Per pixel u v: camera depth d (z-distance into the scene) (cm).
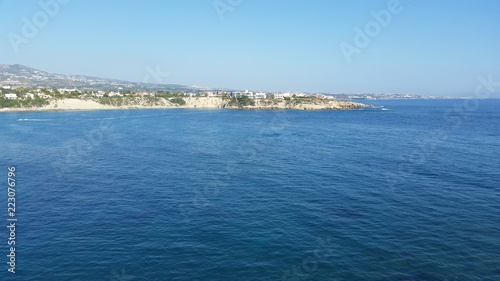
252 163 7131
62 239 3466
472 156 7575
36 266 2955
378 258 3119
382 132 12600
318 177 5912
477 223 3869
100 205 4469
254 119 18862
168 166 6806
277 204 4528
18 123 15012
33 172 6244
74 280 2758
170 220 3972
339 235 3581
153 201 4644
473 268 2952
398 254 3188
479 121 17250
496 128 13725
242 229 3728
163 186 5362
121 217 4053
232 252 3225
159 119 18375
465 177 5784
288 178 5866
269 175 6084
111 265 2978
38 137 10788
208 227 3778
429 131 12825
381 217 4056
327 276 2839
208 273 2878
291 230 3709
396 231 3669
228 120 18075
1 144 9381
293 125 15438
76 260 3055
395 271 2916
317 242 3428
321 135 11812
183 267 2964
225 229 3731
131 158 7588
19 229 3700
